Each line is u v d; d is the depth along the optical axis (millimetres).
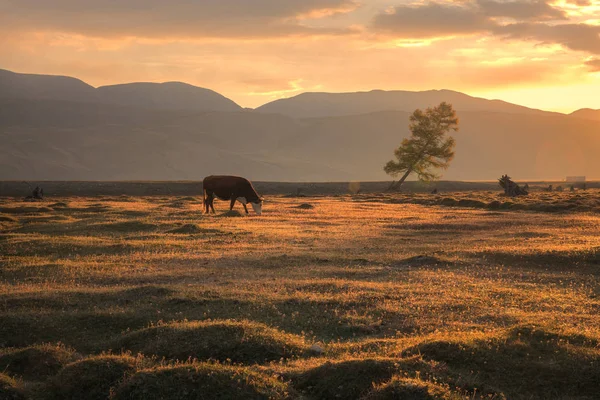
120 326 13859
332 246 28156
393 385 8719
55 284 18953
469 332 12500
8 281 19703
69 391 9438
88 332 13469
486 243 28641
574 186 132250
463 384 9469
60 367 10867
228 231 33219
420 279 19500
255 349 11273
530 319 13859
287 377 9812
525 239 29844
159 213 46469
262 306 15391
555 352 10539
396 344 11734
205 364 9445
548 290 17938
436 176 105938
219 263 22938
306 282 18672
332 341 12750
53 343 12719
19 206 52062
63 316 14305
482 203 56312
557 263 22172
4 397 9211
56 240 27828
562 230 33812
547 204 51406
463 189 147250
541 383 9688
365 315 14719
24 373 10742
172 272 20875
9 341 12844
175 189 104750
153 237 30719
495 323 13758
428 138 103625
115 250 26062
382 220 41656
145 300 16172
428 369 9797
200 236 31094
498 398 9141
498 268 21688
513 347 10742
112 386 9438
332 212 49000
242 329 11977
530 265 22219
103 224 35156
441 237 31906
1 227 34719
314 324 14023
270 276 20234
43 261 23406
